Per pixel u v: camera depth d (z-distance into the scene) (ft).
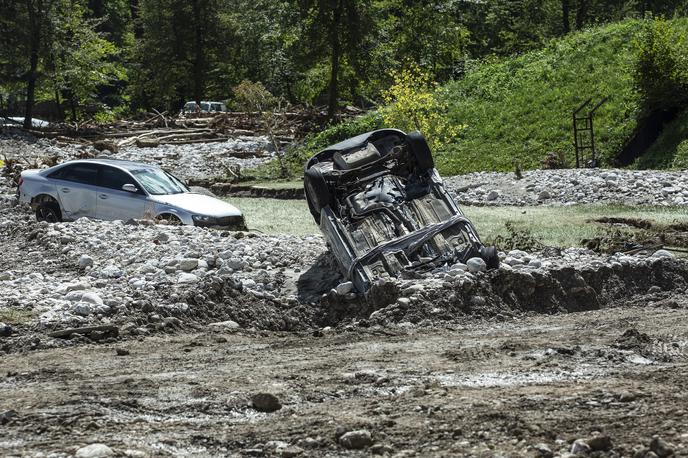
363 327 53.01
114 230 79.87
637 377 32.65
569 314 55.21
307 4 258.16
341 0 256.73
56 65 274.57
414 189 65.46
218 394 32.71
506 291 56.44
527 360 37.91
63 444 25.53
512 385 32.37
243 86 200.85
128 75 410.93
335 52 256.93
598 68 190.49
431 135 166.91
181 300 55.98
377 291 56.29
